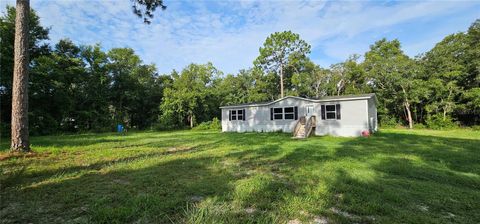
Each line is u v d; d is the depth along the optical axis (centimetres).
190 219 295
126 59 3156
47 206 366
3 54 1844
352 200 374
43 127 2055
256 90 3506
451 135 1515
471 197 392
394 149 922
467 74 2300
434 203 369
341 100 1557
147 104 3344
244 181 487
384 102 2723
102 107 2875
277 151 892
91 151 962
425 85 2394
